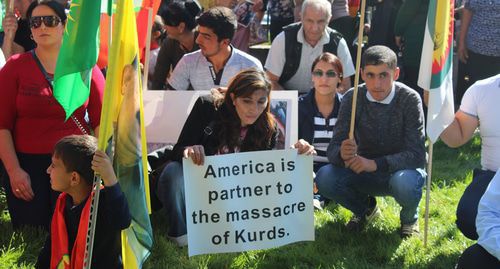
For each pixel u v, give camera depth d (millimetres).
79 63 3639
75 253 3572
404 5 8281
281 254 4918
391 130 5191
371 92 5145
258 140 4758
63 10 5027
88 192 3639
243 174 4453
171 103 5613
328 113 6074
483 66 8688
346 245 5129
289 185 4508
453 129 4887
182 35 6922
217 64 5965
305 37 6789
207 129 4805
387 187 5230
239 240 4484
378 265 4832
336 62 5973
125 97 3562
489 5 8508
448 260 4883
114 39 3354
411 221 5250
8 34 6203
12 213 5184
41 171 5117
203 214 4430
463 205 4637
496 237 3619
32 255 4781
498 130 4719
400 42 8656
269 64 6895
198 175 4402
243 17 8828
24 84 5012
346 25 8875
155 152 5359
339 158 5184
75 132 5137
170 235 5043
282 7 9570
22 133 5098
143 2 5801
